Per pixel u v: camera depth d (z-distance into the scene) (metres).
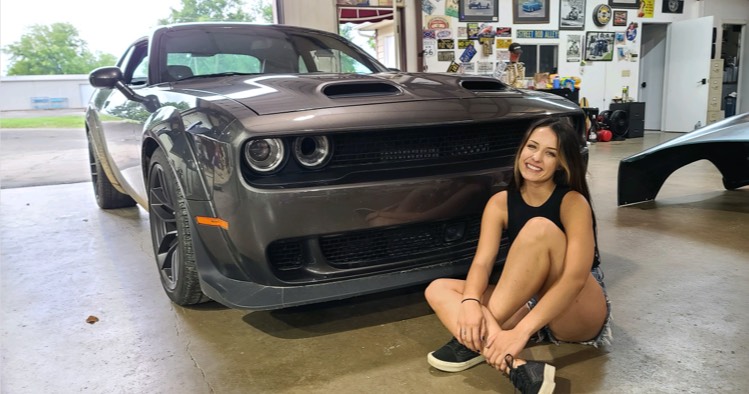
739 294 1.94
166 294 2.11
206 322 1.85
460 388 1.38
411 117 1.62
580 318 1.46
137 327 1.83
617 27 8.92
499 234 1.52
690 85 9.31
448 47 7.84
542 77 8.20
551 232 1.35
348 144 1.58
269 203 1.46
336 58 2.78
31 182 5.38
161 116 1.85
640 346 1.57
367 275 1.62
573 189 1.43
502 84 2.14
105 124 2.91
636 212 3.32
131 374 1.51
